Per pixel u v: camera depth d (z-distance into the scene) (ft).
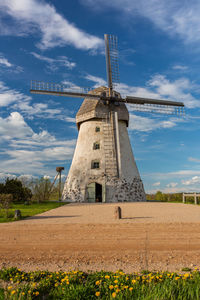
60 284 21.26
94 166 100.12
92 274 24.64
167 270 26.89
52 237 36.01
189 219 43.68
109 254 31.35
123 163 101.71
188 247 32.71
